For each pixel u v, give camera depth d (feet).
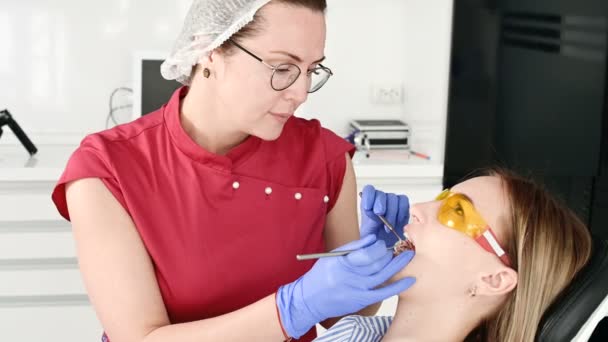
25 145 9.96
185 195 4.59
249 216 4.72
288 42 4.11
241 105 4.31
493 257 4.22
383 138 10.72
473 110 10.04
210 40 4.28
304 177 4.95
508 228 4.24
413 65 11.04
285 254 4.82
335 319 5.26
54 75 10.87
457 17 9.85
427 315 4.37
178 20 11.03
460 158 10.10
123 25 10.91
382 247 3.94
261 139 4.84
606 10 9.79
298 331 4.10
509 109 10.07
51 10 10.71
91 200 4.34
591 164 10.14
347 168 5.17
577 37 9.88
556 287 4.09
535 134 10.12
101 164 4.44
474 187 4.41
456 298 4.30
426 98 10.53
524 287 4.14
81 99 10.98
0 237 9.00
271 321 4.06
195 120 4.65
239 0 4.12
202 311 4.59
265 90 4.22
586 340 3.99
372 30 11.32
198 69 4.60
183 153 4.63
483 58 9.95
